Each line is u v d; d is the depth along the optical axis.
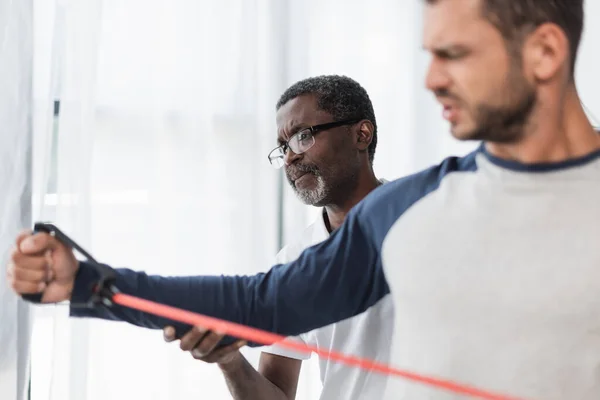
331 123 1.50
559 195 0.93
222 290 1.02
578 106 0.96
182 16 2.16
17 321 1.88
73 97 1.96
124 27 2.12
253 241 2.21
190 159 2.17
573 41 0.91
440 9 0.89
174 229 2.16
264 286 1.04
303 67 2.28
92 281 0.93
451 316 0.95
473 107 0.88
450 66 0.88
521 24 0.87
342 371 1.31
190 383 2.14
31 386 1.95
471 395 0.93
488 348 0.93
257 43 2.23
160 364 2.11
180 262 2.16
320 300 1.04
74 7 1.97
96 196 2.09
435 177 1.04
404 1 2.37
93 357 2.03
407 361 0.99
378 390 1.25
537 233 0.93
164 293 0.99
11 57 1.90
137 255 2.13
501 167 0.96
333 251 1.05
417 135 2.38
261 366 1.60
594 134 0.97
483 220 0.95
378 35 2.36
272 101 2.24
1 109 1.89
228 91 2.20
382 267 1.04
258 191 2.22
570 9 0.89
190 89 2.16
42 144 1.94
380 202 1.05
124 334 2.08
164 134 2.15
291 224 2.26
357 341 1.29
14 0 1.90
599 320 0.89
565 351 0.90
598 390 0.89
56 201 1.95
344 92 1.54
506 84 0.87
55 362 1.93
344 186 1.52
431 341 0.96
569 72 0.93
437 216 0.99
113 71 2.11
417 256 0.98
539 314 0.90
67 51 1.97
